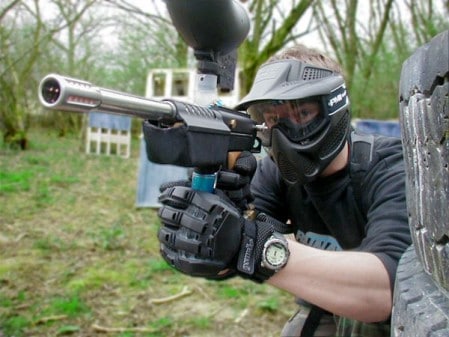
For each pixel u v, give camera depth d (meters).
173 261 1.16
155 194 6.49
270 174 1.69
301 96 1.28
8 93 13.23
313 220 1.63
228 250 1.12
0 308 3.40
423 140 0.86
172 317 3.40
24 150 13.53
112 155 14.06
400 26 11.59
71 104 0.79
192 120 1.00
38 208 6.39
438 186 0.81
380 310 1.20
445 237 0.80
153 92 7.93
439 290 0.87
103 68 16.59
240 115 1.17
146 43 15.68
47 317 3.29
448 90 0.75
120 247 4.83
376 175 1.41
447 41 0.74
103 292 3.76
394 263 1.20
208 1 1.07
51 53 14.59
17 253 4.57
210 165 1.08
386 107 12.11
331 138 1.34
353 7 8.91
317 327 1.79
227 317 3.42
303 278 1.19
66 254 4.59
